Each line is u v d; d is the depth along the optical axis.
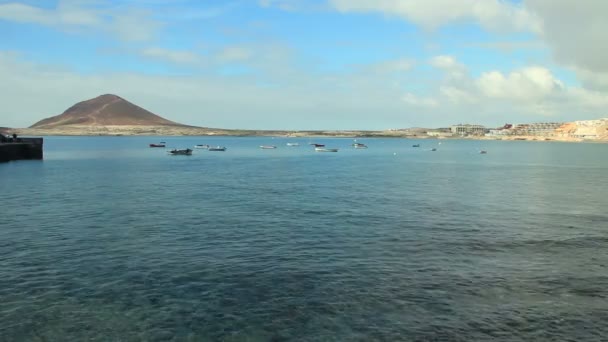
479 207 47.41
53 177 78.56
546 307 20.92
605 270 25.97
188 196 55.25
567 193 59.31
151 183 70.06
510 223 38.94
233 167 106.44
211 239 33.06
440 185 68.44
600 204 49.56
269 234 34.62
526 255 28.97
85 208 46.16
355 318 19.86
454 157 163.12
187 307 20.98
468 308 20.81
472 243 32.00
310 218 41.00
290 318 19.91
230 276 24.97
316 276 24.94
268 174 87.56
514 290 22.89
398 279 24.47
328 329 18.94
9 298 21.88
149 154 168.00
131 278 24.64
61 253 29.34
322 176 83.62
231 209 45.72
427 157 162.88
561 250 30.19
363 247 30.91
